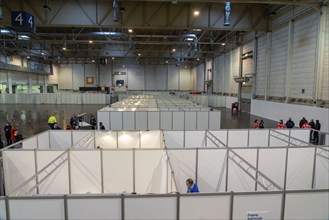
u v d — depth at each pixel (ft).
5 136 45.32
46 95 120.57
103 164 24.11
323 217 14.99
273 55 63.87
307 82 50.01
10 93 113.39
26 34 71.77
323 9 44.21
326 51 44.78
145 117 48.42
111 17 52.75
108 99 122.83
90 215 13.98
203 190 24.94
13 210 13.76
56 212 13.93
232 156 25.00
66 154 23.88
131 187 24.40
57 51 114.11
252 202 14.37
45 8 48.14
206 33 88.89
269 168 25.88
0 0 45.34
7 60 104.27
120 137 33.19
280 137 35.68
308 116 49.08
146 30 84.43
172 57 119.14
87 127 52.34
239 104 87.92
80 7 51.96
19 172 24.03
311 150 26.40
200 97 105.60
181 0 38.73
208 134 33.88
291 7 54.49
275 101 63.21
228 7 50.62
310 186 26.81
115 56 114.01
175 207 14.10
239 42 85.61
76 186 24.12
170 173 19.88
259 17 61.72
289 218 14.78
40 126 60.13
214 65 117.29
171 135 33.58
